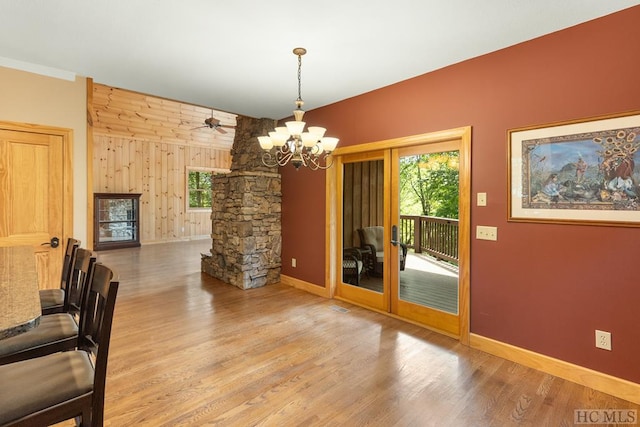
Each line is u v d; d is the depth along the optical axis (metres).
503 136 2.69
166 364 2.52
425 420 1.92
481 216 2.83
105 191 8.33
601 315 2.24
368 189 3.88
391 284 3.64
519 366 2.56
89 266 1.68
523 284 2.59
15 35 2.56
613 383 2.18
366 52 2.79
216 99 4.09
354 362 2.59
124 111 7.97
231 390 2.19
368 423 1.89
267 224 4.95
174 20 2.33
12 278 1.51
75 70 3.27
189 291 4.55
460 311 2.98
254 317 3.56
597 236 2.25
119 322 3.38
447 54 2.81
